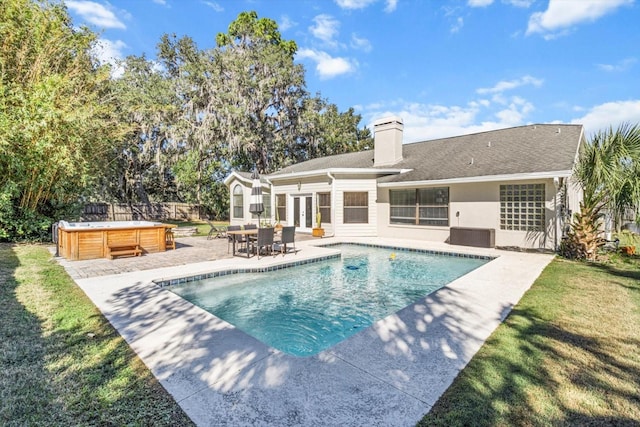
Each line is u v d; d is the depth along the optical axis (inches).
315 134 1049.5
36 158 374.9
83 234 325.7
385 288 264.4
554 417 86.0
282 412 88.7
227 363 116.5
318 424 83.9
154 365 115.0
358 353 124.2
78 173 425.7
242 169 1076.5
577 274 256.2
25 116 360.5
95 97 495.8
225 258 337.4
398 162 568.4
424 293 251.3
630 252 345.4
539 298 193.8
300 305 224.2
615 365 113.5
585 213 326.3
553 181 365.4
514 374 107.7
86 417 87.4
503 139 503.5
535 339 135.7
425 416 86.8
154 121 824.9
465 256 376.8
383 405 91.6
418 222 491.2
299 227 606.9
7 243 401.7
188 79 883.4
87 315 165.9
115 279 242.7
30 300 186.7
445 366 113.7
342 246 471.2
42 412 89.1
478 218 427.2
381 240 486.3
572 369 110.9
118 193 946.7
